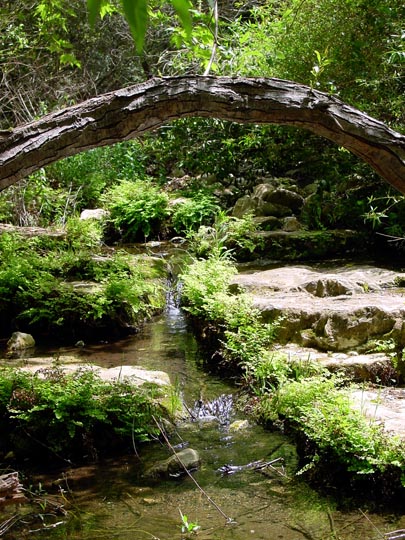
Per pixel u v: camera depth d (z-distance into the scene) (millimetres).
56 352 7273
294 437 4992
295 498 4145
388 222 9719
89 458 4867
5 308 8148
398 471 4000
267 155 10812
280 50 10125
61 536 3740
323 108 2396
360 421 4297
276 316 6457
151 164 14133
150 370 6227
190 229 10492
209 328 7098
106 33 15969
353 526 3764
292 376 5742
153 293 8742
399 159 2400
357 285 7137
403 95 8734
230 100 2396
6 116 14008
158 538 3695
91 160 13352
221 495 4223
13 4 12672
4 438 4992
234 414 5574
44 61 14805
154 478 4504
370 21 9438
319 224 10133
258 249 9805
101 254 10023
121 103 2348
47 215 11820
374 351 5844
